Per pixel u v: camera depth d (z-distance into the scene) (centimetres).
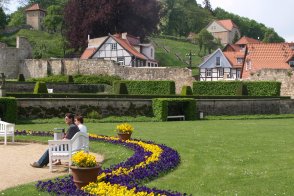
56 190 999
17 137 2091
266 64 5638
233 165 1358
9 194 1001
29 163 1464
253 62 5716
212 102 3784
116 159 1491
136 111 3397
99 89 5291
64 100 3155
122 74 5822
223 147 1758
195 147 1759
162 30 13025
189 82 5419
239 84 4825
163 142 1912
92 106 3247
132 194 906
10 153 1673
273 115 3969
